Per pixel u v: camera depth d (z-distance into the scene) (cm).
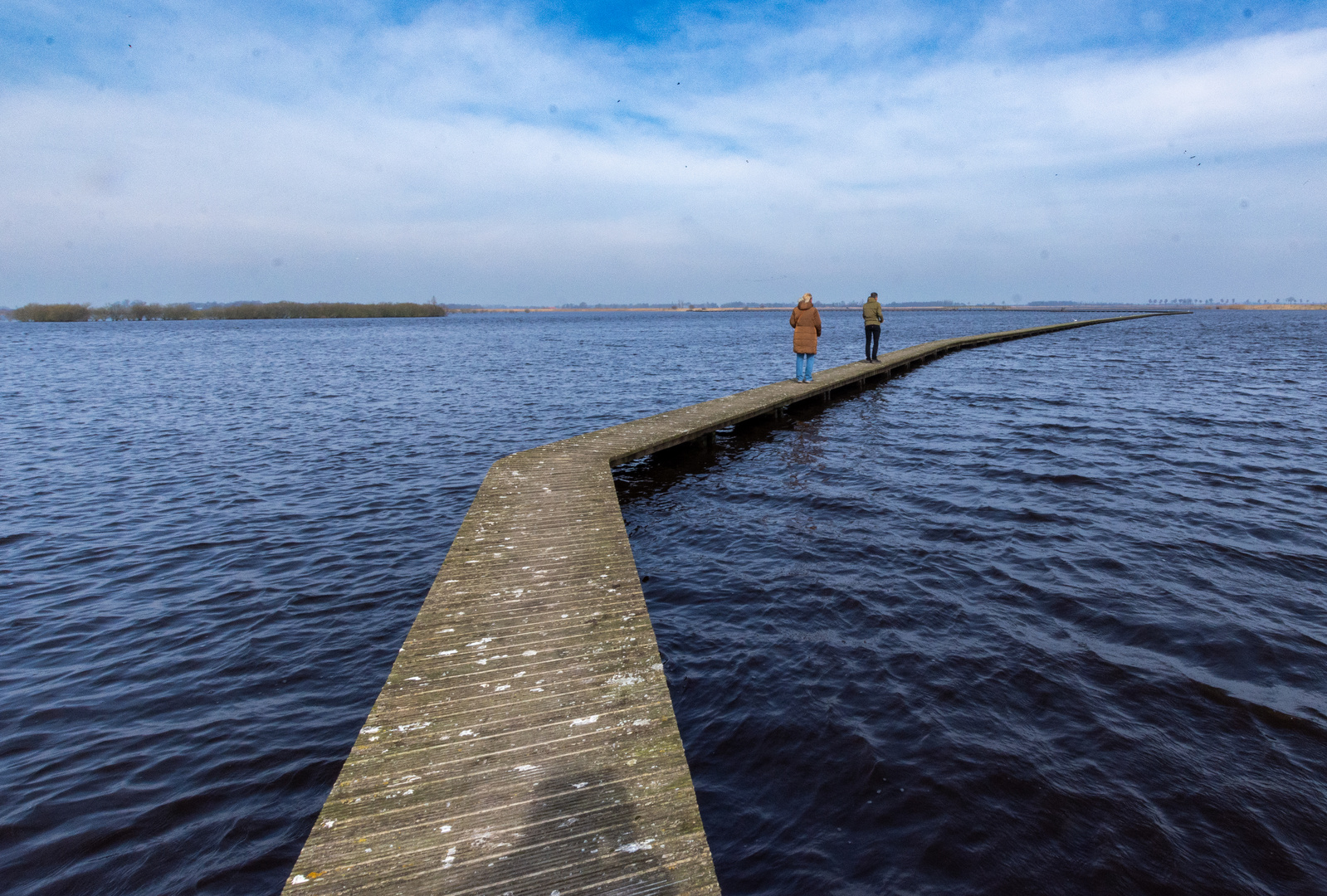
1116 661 442
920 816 319
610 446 965
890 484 873
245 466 1055
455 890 225
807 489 864
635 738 309
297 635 518
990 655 456
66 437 1291
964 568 599
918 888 282
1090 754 356
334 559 671
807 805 330
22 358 3319
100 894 293
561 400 1800
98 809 341
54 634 522
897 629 496
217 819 336
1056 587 555
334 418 1505
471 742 305
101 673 467
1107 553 622
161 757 380
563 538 584
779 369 2684
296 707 428
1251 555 611
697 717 401
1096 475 882
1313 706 391
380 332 7150
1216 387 1758
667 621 526
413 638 403
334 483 955
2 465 1065
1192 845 297
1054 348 3152
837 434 1211
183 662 481
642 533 738
